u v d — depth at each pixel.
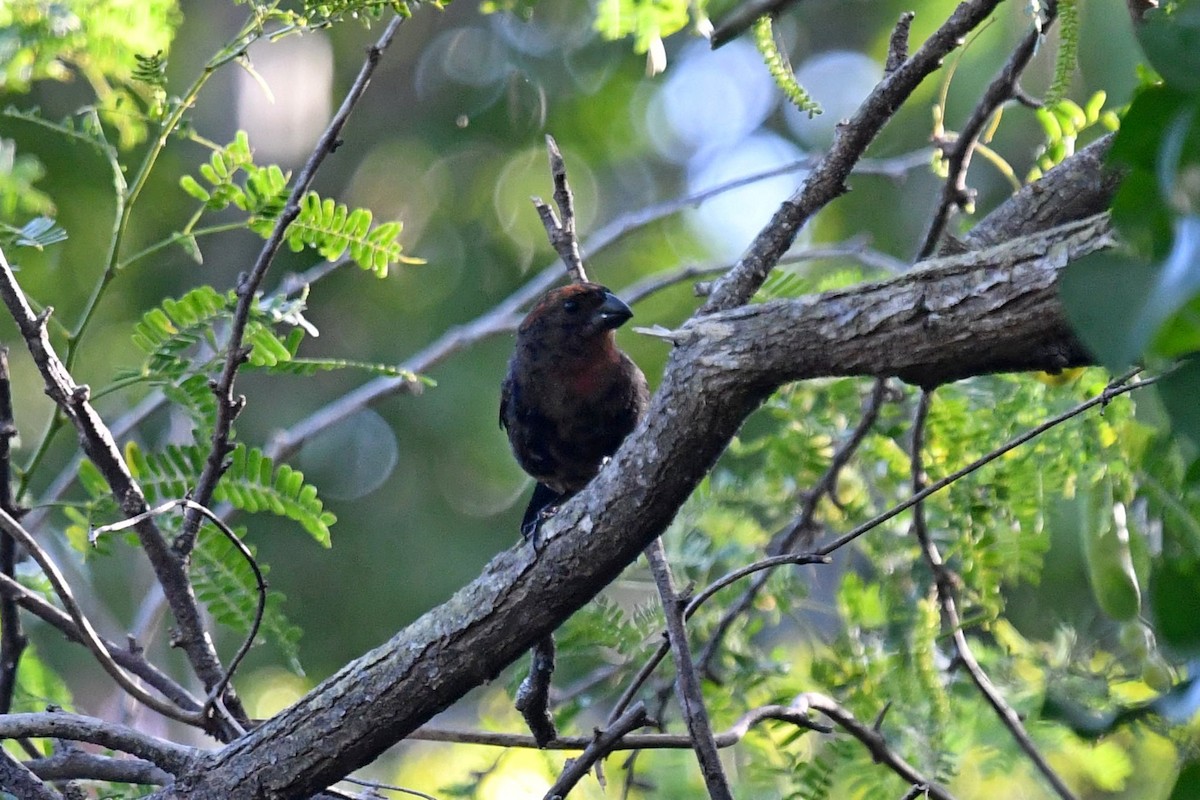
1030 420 8.64
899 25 7.22
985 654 9.82
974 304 5.25
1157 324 2.60
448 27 21.59
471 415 18.86
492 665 6.61
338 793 7.51
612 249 21.09
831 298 5.61
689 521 9.89
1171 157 2.96
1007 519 8.73
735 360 5.76
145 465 8.30
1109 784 9.72
